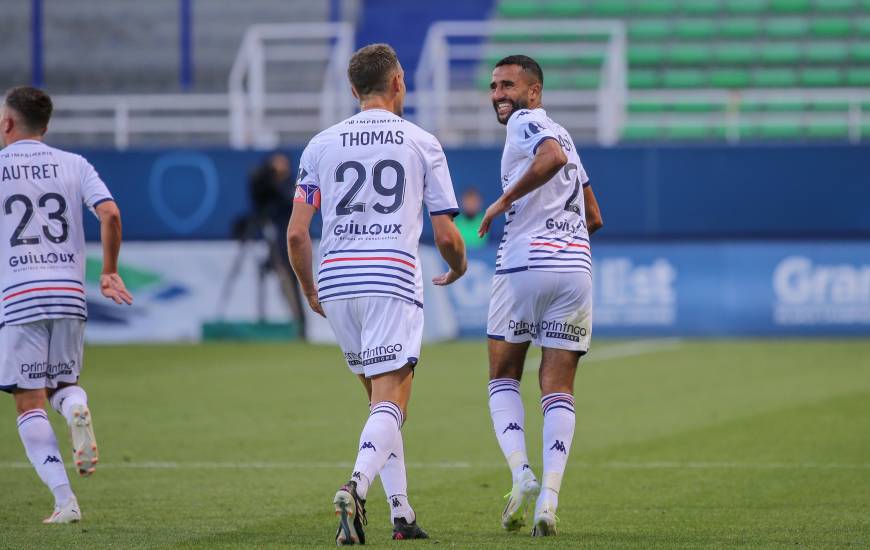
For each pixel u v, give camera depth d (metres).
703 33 84.62
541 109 19.61
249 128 68.69
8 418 34.31
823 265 59.41
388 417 17.50
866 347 54.78
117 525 19.95
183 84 80.25
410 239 17.94
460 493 23.45
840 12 85.56
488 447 29.47
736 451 28.50
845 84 81.38
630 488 23.83
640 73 81.94
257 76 69.50
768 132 77.38
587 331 19.69
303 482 24.64
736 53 83.50
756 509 21.44
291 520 20.50
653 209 61.03
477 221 59.75
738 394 39.44
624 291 59.84
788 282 59.56
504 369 19.98
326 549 17.52
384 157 17.95
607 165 61.06
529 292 19.33
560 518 20.62
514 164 19.44
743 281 59.66
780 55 83.31
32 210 20.20
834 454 27.94
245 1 87.19
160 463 27.05
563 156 18.47
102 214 20.34
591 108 80.00
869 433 31.12
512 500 18.41
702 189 60.94
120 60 85.75
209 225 60.91
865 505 21.81
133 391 40.53
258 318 59.78
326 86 78.56
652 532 19.12
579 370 46.59
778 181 60.75
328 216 18.05
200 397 39.06
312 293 18.33
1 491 23.55
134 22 86.75
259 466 26.64
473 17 86.62
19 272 20.09
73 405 19.75
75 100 74.69
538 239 19.39
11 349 20.06
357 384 42.47
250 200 60.56
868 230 60.69
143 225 61.34
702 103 79.94
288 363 49.53
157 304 59.97
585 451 28.73
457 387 41.66
